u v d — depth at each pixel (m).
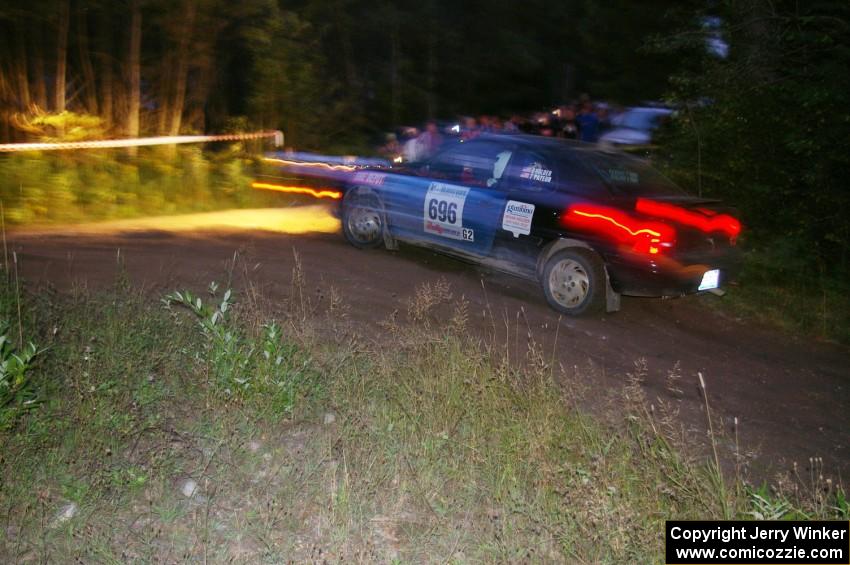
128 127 13.27
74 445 3.96
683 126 10.96
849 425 5.54
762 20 10.91
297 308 6.46
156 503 3.64
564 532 3.49
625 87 23.12
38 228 9.16
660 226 6.66
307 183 13.41
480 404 4.53
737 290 8.68
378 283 7.74
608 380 5.85
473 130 16.75
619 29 23.05
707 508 3.67
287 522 3.55
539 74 26.53
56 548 3.28
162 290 6.49
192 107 15.17
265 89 15.46
